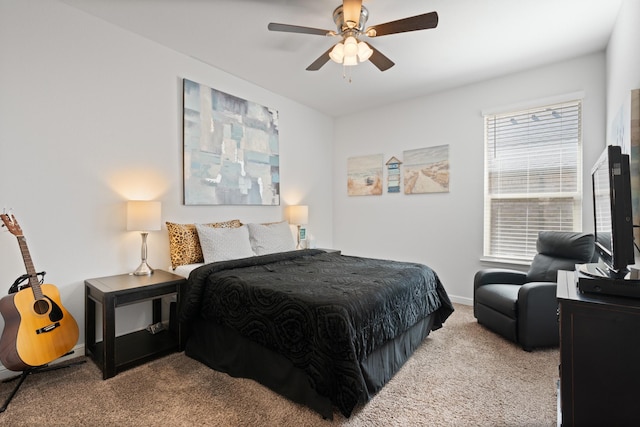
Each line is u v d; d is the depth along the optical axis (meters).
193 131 3.07
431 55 2.97
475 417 1.67
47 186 2.22
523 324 2.45
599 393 1.23
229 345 2.15
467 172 3.73
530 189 3.36
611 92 2.60
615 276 1.35
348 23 2.09
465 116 3.72
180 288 2.44
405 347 2.28
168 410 1.71
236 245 3.02
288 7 2.28
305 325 1.72
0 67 2.02
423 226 4.08
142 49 2.72
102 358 2.14
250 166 3.64
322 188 4.78
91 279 2.40
